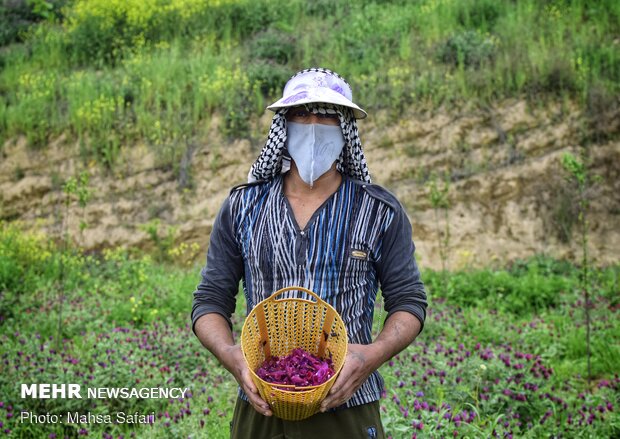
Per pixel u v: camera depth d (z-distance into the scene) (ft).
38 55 41.86
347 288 7.40
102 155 35.01
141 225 31.55
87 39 41.50
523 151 32.14
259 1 42.78
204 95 35.50
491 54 35.06
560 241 30.35
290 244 7.41
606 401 15.58
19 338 19.13
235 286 7.95
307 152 7.49
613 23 36.04
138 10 42.47
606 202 30.60
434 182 28.96
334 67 36.19
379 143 33.47
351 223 7.48
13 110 36.88
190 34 41.52
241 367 6.91
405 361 16.79
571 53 33.83
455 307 23.79
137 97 36.22
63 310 22.34
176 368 17.42
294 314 7.27
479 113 33.14
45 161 35.47
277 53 38.17
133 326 21.76
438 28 37.52
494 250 30.45
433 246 30.78
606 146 31.58
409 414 12.71
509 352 18.39
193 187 33.63
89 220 33.53
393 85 34.37
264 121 34.63
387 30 38.50
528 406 14.67
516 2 39.63
